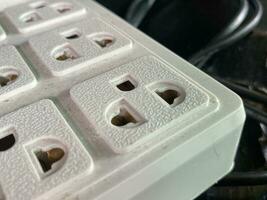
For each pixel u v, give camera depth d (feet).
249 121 0.47
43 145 0.26
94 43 0.35
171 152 0.25
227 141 0.29
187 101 0.28
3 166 0.24
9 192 0.23
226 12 0.55
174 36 0.61
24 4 0.43
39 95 0.30
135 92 0.29
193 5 0.61
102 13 0.42
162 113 0.27
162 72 0.31
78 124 0.27
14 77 0.32
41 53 0.34
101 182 0.23
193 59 0.49
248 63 0.53
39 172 0.24
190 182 0.29
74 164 0.24
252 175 0.38
